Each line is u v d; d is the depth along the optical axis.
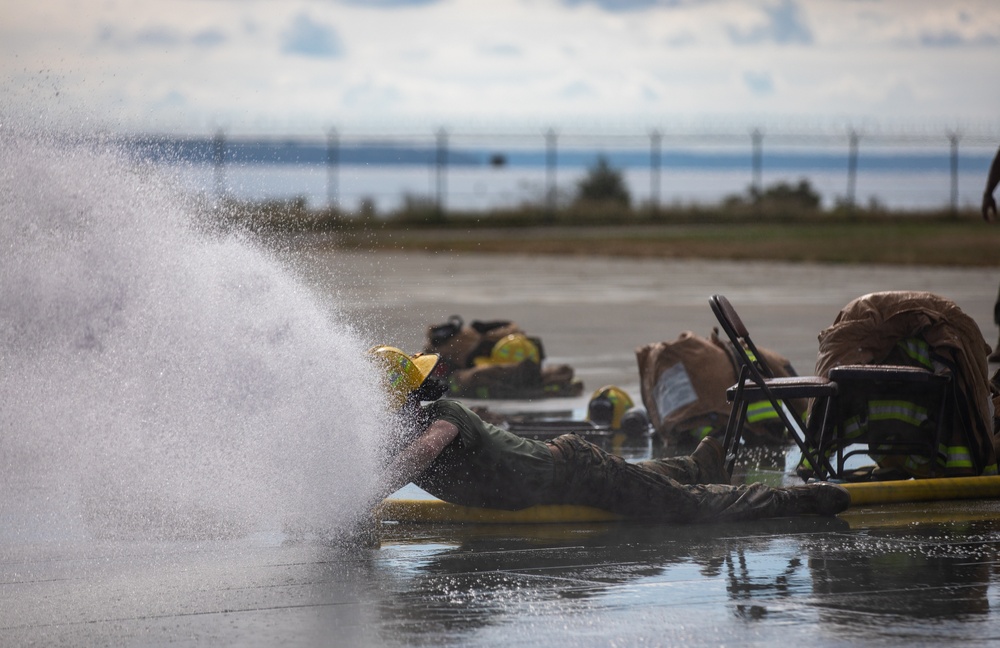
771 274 111.56
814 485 23.70
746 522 22.97
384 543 21.22
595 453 22.00
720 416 31.31
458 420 20.95
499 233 181.50
